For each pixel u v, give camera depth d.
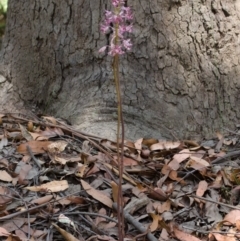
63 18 1.91
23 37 2.02
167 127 1.85
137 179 1.57
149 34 1.84
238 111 1.92
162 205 1.46
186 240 1.33
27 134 1.73
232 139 1.86
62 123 1.81
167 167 1.59
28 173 1.53
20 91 2.03
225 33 1.88
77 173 1.53
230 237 1.34
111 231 1.36
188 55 1.86
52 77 1.97
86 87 1.89
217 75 1.89
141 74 1.86
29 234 1.32
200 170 1.61
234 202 1.52
